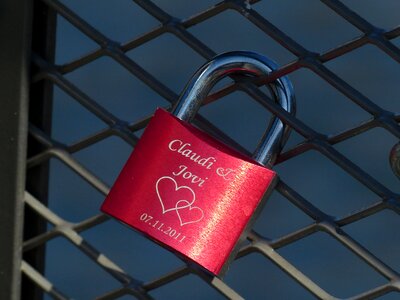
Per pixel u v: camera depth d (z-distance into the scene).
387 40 1.66
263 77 1.71
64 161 1.81
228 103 3.99
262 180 1.64
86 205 3.69
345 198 3.76
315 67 1.69
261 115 3.92
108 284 3.45
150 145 1.67
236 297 1.76
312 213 1.71
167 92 1.75
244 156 1.67
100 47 1.78
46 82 1.83
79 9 4.53
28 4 1.76
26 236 1.87
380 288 1.69
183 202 1.64
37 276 1.83
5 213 1.79
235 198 1.64
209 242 1.63
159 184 1.65
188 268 1.78
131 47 1.77
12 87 1.76
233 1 1.72
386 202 1.67
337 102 4.11
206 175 1.65
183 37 1.75
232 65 1.71
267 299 3.46
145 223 1.64
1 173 1.78
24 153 1.78
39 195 1.84
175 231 1.63
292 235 1.72
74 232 1.81
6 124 1.77
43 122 1.83
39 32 1.81
